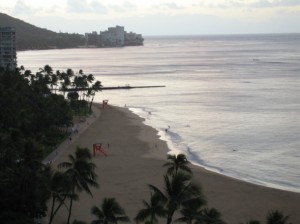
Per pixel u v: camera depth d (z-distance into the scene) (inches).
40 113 4911.4
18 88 5974.4
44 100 5703.7
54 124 5191.9
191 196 1908.2
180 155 2728.8
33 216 2482.8
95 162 4092.0
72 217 2839.6
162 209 2059.5
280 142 5032.0
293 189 3570.4
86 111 6747.1
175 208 1897.1
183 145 4926.2
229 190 3422.7
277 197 3312.0
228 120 6279.5
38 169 2635.3
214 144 4997.5
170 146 4849.9
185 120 6353.3
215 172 3937.0
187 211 1966.0
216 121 6235.2
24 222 2282.2
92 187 3351.4
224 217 2908.5
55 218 2805.1
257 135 5369.1
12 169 2630.4
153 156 4350.4
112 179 3602.4
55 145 4571.9
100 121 6141.7
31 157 2628.0
